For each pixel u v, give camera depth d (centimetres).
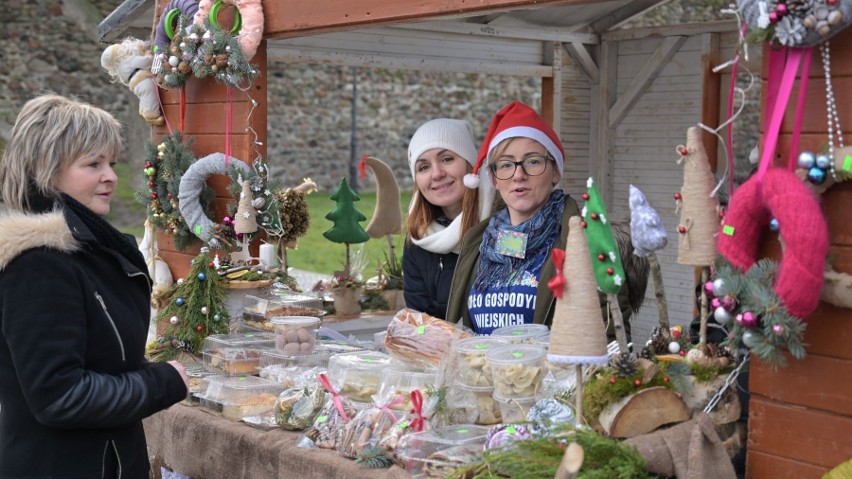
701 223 194
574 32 509
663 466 186
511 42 492
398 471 215
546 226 271
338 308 446
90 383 202
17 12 1380
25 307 196
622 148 524
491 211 306
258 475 250
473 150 330
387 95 1753
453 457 211
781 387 194
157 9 395
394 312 458
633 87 511
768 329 177
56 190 210
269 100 1650
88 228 211
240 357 295
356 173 1747
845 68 177
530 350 225
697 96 485
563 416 203
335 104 1711
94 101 1430
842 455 185
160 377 220
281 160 1673
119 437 217
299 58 405
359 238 460
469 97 1769
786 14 175
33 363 194
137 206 1320
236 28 353
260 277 341
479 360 229
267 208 363
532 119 276
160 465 290
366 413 236
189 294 326
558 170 279
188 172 367
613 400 198
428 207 338
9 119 1358
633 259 262
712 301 189
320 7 319
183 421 278
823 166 175
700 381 201
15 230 197
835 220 181
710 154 491
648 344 210
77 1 1415
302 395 257
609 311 256
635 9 501
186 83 385
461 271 288
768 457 197
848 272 179
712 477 186
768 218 184
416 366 251
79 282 204
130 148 1412
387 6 288
